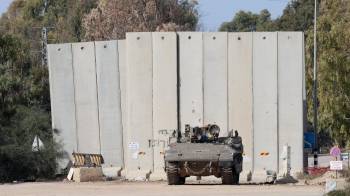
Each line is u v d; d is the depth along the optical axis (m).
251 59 105.00
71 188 81.38
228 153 85.38
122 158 109.00
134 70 106.44
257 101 105.00
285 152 103.12
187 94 105.75
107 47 108.88
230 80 105.19
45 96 156.12
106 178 104.69
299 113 104.44
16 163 107.56
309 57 162.50
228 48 105.31
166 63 105.81
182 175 87.06
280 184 90.81
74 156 107.31
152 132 106.38
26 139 111.88
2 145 107.38
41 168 109.06
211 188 78.75
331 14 147.88
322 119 132.38
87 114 110.31
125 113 108.62
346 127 125.12
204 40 105.38
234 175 88.06
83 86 110.19
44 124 115.62
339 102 123.94
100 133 109.75
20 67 151.12
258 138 105.12
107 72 109.12
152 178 104.25
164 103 105.81
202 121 105.31
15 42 119.44
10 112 109.94
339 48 125.50
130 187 82.44
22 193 74.62
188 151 86.12
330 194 64.69
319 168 116.00
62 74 110.81
